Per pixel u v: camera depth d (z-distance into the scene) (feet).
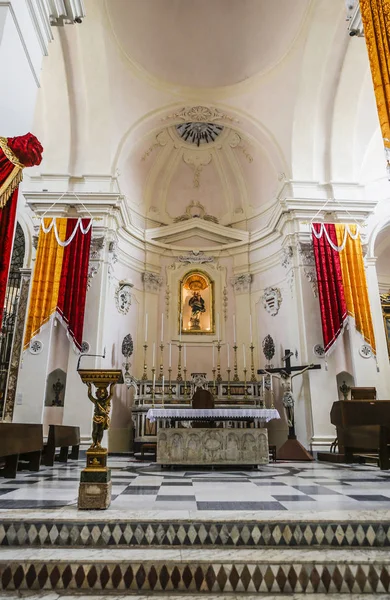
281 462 25.64
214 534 8.57
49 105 32.94
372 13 16.74
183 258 42.39
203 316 41.45
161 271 42.01
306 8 29.60
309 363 30.42
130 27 30.76
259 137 37.37
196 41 32.63
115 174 34.50
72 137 33.99
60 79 32.07
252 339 39.37
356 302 31.50
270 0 29.94
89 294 31.40
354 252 32.68
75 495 12.01
